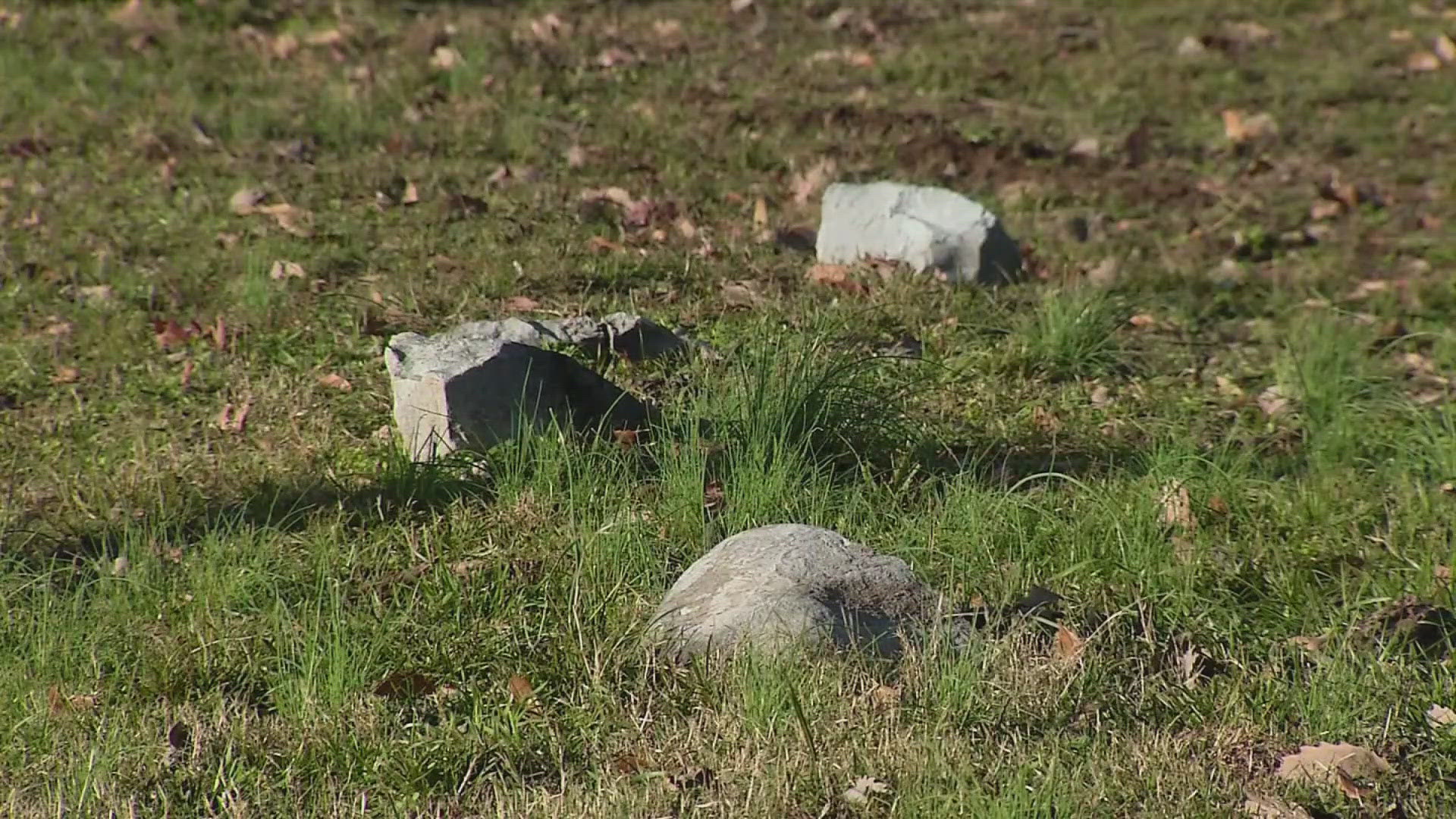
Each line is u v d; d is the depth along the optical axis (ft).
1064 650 27.71
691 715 26.13
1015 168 58.80
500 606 29.19
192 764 24.89
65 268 46.44
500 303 44.16
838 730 25.23
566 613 28.78
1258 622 29.60
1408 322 46.39
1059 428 38.11
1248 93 68.18
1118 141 62.08
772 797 23.79
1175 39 74.59
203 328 42.19
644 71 67.62
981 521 31.78
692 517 31.78
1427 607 29.35
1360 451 37.14
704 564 29.19
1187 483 33.81
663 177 55.88
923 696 26.11
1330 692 26.63
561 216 51.72
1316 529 33.09
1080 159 59.77
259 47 68.74
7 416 37.86
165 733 25.66
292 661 27.32
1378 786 24.50
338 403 38.32
